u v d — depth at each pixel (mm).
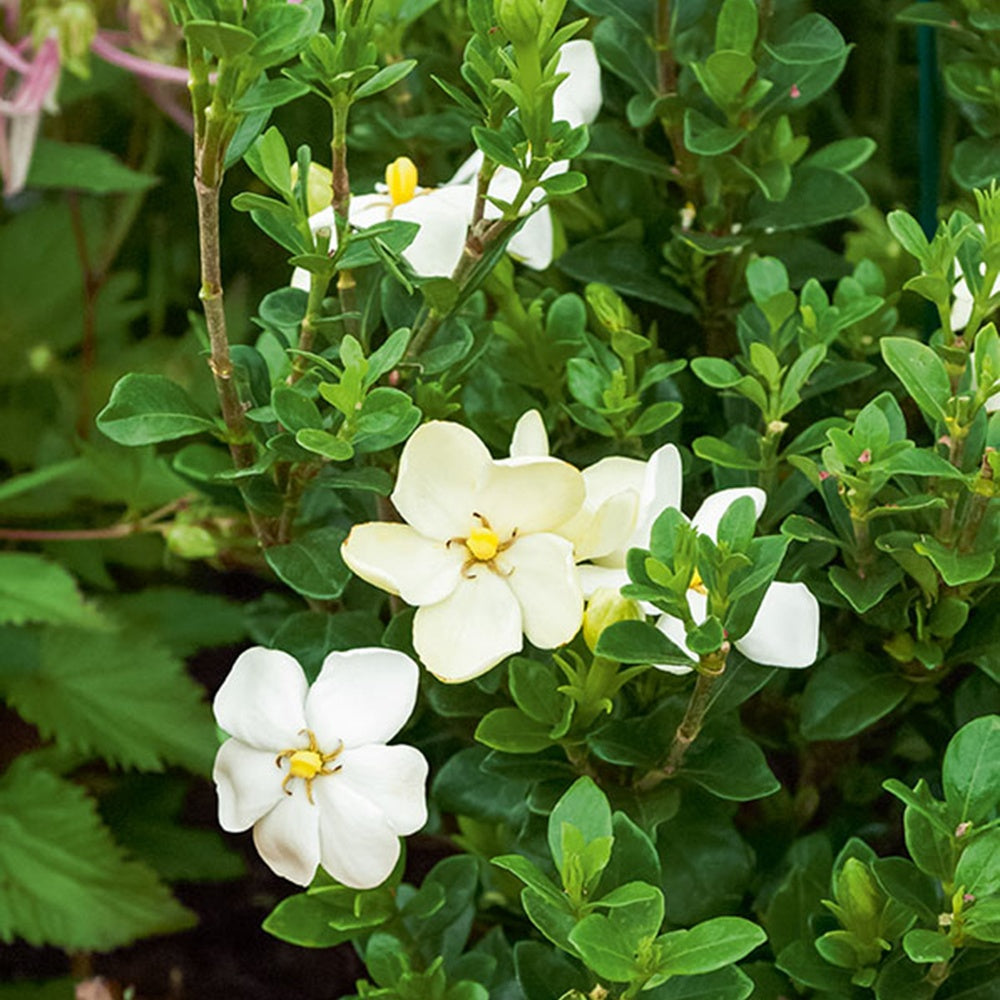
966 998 1054
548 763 1094
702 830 1110
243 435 1071
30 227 2164
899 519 1093
